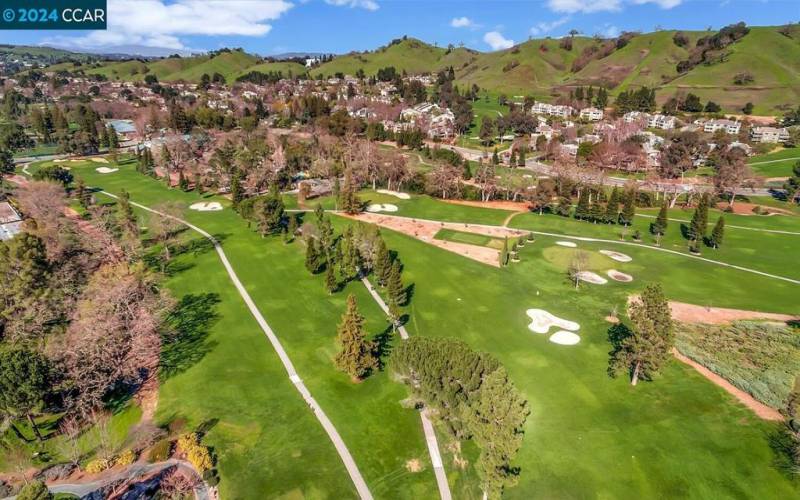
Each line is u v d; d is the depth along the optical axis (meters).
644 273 77.62
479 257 84.31
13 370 41.12
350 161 136.50
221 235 94.06
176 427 44.53
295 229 92.69
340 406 47.19
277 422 45.03
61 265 71.75
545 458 40.47
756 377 49.31
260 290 71.50
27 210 97.25
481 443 34.97
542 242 91.50
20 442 44.31
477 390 37.97
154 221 88.88
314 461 40.44
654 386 49.00
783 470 38.06
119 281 60.44
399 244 89.12
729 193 131.88
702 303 67.62
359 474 39.28
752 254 86.94
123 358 51.38
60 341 50.06
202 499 37.12
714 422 43.53
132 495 37.69
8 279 62.19
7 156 144.38
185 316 64.00
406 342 44.09
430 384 39.84
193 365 53.62
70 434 43.38
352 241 77.50
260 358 54.94
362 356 49.91
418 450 41.78
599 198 113.94
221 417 45.69
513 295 70.12
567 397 47.84
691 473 38.28
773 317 63.81
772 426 42.53
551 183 117.06
